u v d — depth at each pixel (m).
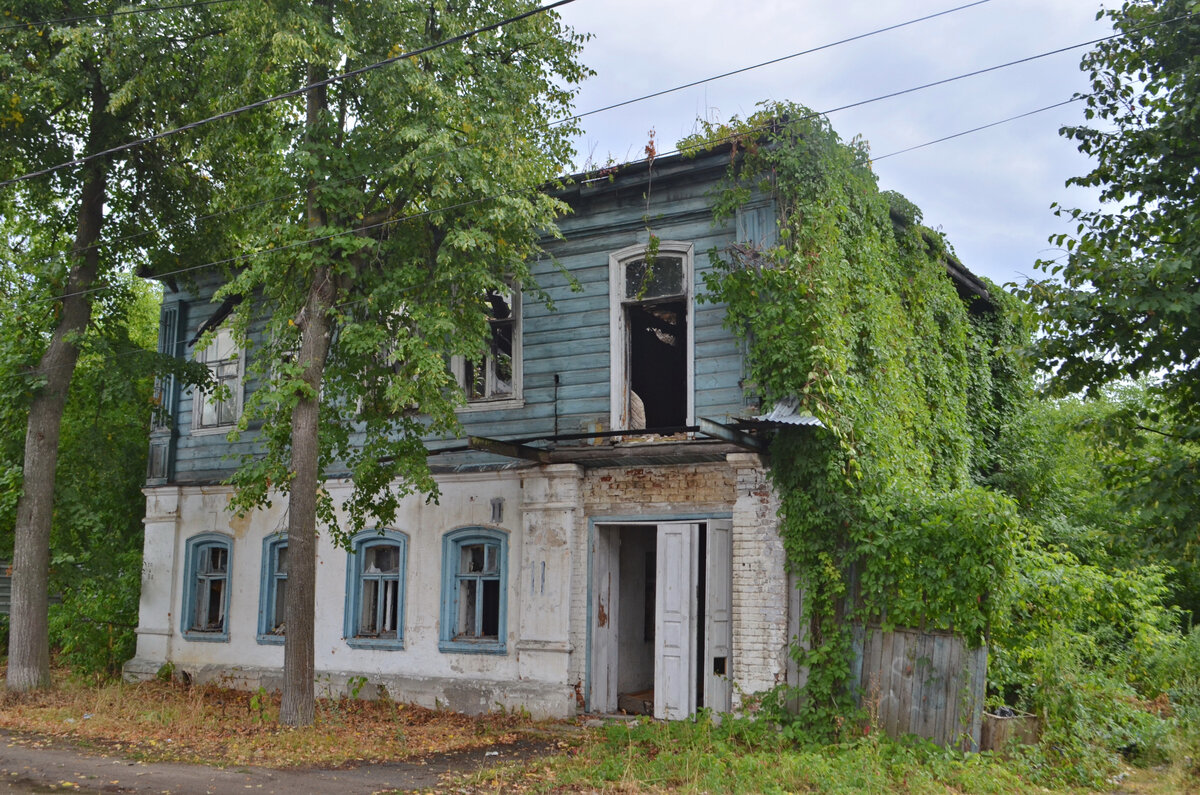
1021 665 11.23
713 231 12.99
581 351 13.84
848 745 10.29
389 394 11.78
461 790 8.98
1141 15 10.37
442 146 11.52
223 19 13.52
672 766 9.77
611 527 13.58
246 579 16.53
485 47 13.27
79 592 18.59
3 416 15.33
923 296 14.59
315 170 12.17
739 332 12.15
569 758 10.50
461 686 13.84
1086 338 9.94
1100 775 9.65
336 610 15.38
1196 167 10.10
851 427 11.50
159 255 16.31
